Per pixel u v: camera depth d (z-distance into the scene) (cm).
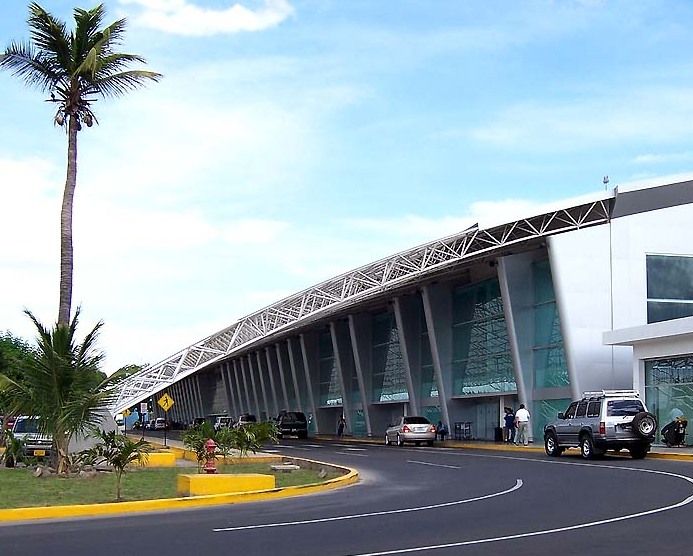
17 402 2384
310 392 7606
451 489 2059
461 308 5441
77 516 1636
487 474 2508
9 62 2838
